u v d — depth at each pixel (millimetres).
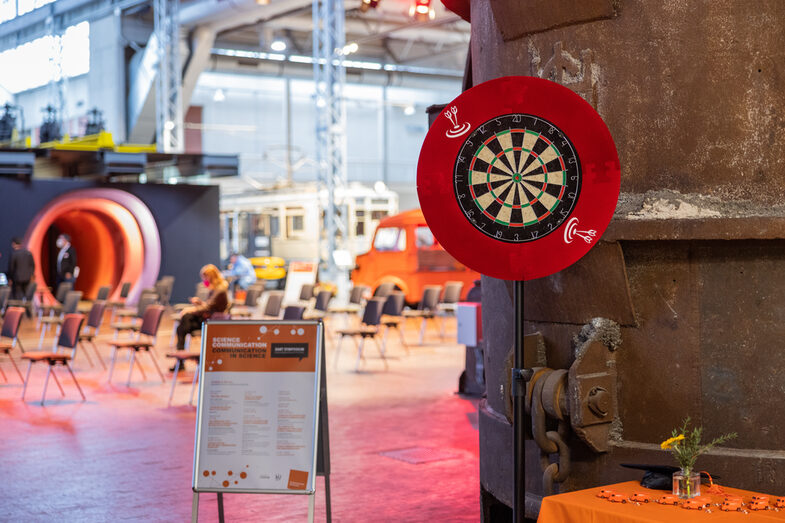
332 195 20984
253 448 4051
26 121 34938
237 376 4125
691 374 3598
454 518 5293
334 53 21062
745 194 3494
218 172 20625
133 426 8102
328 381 10578
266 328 4129
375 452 6977
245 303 15914
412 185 40406
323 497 5766
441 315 17047
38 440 7520
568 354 3844
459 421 8172
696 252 3564
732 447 3547
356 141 39250
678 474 3180
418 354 13078
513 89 3416
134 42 28453
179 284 21891
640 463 3639
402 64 32938
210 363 4148
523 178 3438
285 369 4098
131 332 14383
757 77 3447
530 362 3848
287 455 4031
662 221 3496
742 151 3488
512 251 3461
